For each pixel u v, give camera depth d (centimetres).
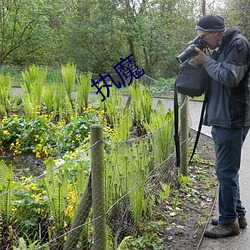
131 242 309
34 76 771
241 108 296
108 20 1653
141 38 1683
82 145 491
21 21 1572
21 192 306
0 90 703
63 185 286
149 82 1071
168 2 1747
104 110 700
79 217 255
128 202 321
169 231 341
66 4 1769
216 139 312
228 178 316
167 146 423
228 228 335
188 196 416
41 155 535
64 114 690
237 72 277
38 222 297
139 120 627
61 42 1761
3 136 558
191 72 317
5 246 276
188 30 1795
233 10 1516
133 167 326
